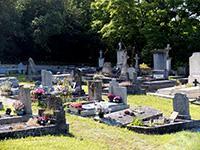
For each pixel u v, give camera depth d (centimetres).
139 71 4200
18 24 5497
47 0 5644
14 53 5728
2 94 2747
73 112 2097
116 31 5003
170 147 1428
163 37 5003
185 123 1839
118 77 3631
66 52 6022
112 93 2355
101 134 1644
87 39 5912
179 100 1948
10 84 2942
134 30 5056
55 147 1382
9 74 4422
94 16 5594
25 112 1925
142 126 1758
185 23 4988
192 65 3331
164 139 1623
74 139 1524
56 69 5203
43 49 5788
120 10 4909
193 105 2541
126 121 1866
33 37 5444
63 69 5072
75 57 6103
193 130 1806
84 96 2553
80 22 5956
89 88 2477
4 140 1454
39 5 5634
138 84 2964
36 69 4853
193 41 4947
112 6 4934
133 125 1783
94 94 2441
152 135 1695
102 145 1474
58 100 1712
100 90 2439
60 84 3155
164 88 3112
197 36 4938
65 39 5862
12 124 1725
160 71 3934
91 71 4456
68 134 1606
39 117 1673
